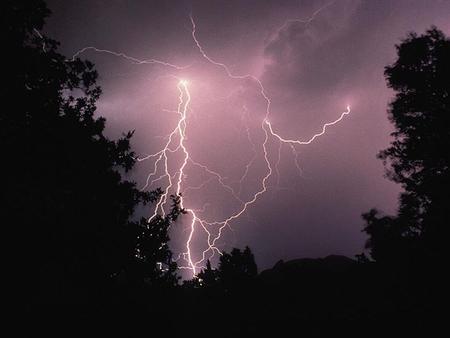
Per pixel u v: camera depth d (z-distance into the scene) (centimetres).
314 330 834
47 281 601
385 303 855
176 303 759
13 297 538
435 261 802
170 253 782
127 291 683
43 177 636
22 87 637
